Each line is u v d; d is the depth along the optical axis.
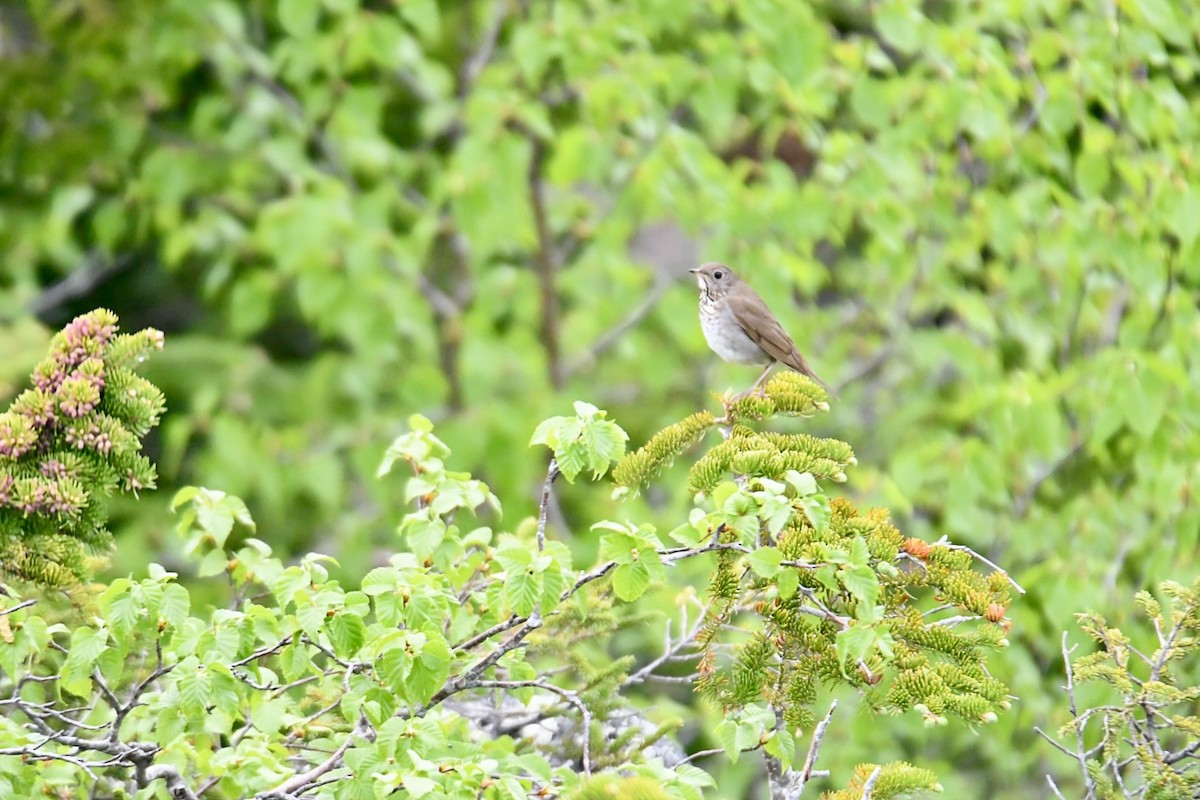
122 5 15.30
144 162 15.69
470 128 14.77
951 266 14.43
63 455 5.84
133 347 6.05
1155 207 12.02
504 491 14.00
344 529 14.27
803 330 14.30
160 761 5.80
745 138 17.58
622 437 5.69
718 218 14.38
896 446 13.95
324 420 15.19
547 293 15.82
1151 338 12.80
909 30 13.26
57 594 6.16
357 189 17.17
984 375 13.30
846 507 6.08
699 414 6.65
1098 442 11.73
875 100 13.81
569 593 5.54
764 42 14.30
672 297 14.95
